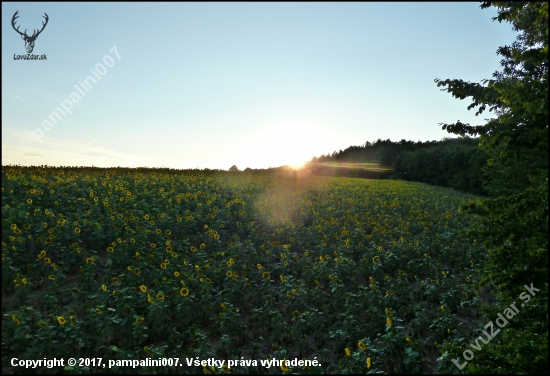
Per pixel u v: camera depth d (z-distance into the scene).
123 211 13.10
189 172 26.19
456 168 46.72
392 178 59.34
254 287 8.96
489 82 7.01
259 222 14.67
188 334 7.18
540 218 6.20
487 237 7.38
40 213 11.23
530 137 6.70
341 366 6.50
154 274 8.90
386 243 13.87
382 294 9.75
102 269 9.60
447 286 10.42
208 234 12.17
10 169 16.86
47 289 7.91
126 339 7.00
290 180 29.08
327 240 13.33
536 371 5.70
